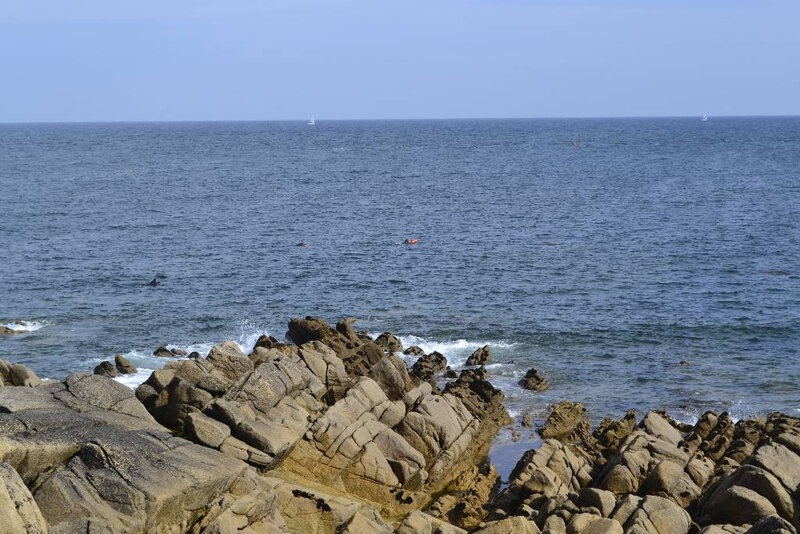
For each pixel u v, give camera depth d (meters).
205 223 168.50
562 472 56.16
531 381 81.19
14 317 100.62
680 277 123.50
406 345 92.94
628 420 68.06
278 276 123.00
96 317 101.19
